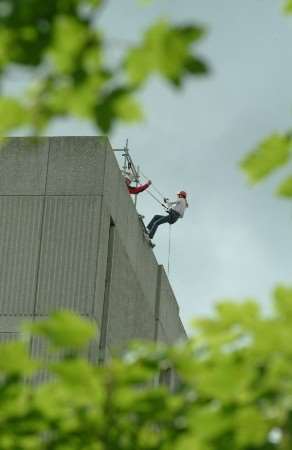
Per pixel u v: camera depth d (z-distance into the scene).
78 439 16.17
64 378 14.99
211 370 15.24
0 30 12.59
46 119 13.09
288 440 15.40
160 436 16.06
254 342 15.10
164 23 12.29
